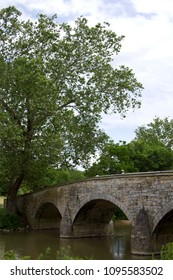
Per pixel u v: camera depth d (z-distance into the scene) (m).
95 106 44.88
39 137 44.09
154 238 29.94
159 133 79.38
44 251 32.44
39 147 43.31
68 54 45.00
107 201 37.88
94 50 46.09
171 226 30.19
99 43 46.12
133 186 31.91
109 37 46.31
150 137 79.00
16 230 47.28
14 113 44.09
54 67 44.81
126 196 32.47
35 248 34.06
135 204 31.41
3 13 44.41
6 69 43.00
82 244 36.44
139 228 30.19
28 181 50.38
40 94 41.22
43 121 44.81
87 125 46.44
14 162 43.91
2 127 41.34
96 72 45.41
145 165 59.97
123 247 34.69
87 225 41.41
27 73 41.03
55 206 44.41
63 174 67.44
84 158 47.59
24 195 51.34
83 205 38.56
